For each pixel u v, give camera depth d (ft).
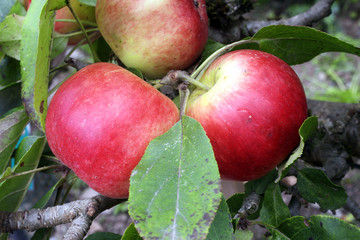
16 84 1.19
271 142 0.95
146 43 1.05
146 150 0.87
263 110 0.94
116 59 1.22
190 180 0.83
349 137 1.30
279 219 1.04
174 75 1.02
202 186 0.81
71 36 1.20
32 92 0.95
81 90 0.93
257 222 1.00
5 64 1.17
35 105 0.89
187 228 0.77
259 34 1.07
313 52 1.12
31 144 1.12
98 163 0.91
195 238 0.77
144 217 0.79
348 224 0.92
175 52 1.06
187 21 1.05
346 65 4.47
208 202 0.80
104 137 0.90
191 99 1.01
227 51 1.13
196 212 0.79
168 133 0.90
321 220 0.93
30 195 1.85
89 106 0.91
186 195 0.81
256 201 1.06
